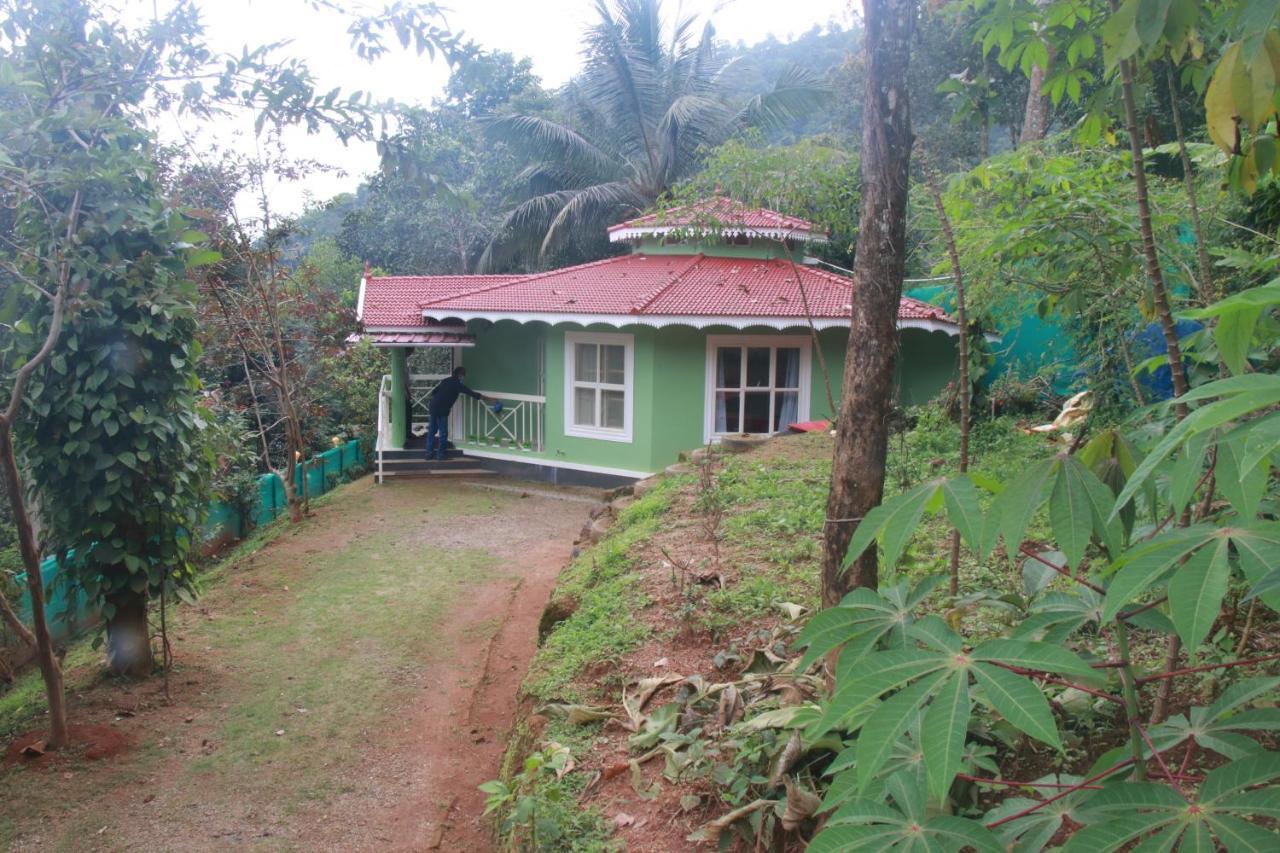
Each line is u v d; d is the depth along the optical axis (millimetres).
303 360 16922
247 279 13906
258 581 10000
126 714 6590
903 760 2121
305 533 12086
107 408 6277
